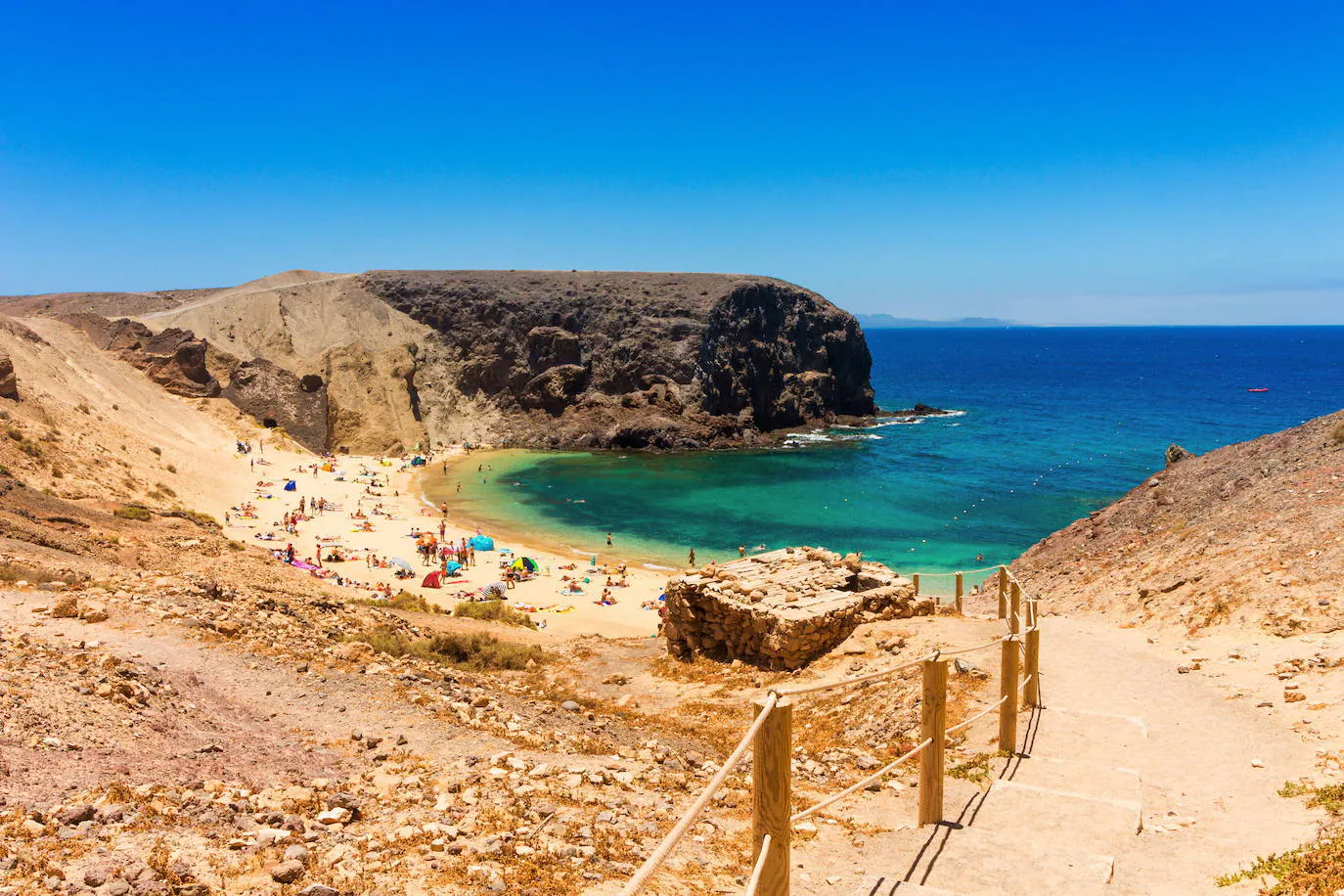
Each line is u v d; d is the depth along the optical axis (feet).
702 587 69.82
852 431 377.91
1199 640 52.29
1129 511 95.55
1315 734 34.83
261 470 256.73
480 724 39.19
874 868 22.18
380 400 343.67
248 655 45.47
